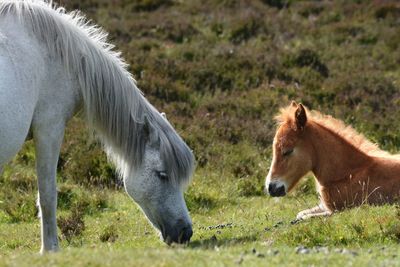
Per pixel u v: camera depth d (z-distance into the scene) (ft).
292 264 27.89
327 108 71.77
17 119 32.12
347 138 43.42
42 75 34.14
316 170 43.45
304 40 92.53
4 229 46.98
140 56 82.74
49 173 34.88
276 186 42.65
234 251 30.73
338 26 96.53
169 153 35.78
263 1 108.17
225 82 78.48
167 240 35.78
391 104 72.69
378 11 101.96
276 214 45.91
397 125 67.41
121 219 47.50
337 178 43.01
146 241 39.27
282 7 107.04
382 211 37.63
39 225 47.29
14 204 50.75
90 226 45.24
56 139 35.01
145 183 35.86
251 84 78.38
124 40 90.63
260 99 73.20
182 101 74.23
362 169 42.70
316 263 28.35
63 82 35.04
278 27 96.73
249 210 48.70
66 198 52.65
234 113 71.00
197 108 72.13
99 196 51.80
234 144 65.00
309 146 43.04
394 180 41.96
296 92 75.51
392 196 41.65
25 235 44.50
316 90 75.72
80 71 35.47
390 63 84.64
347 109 71.00
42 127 34.50
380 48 89.35
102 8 103.35
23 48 33.27
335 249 31.58
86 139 62.54
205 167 59.93
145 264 26.66
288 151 42.80
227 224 43.45
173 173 35.78
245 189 55.57
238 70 80.69
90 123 36.24
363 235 34.76
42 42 34.45
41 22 34.58
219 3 106.83
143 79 76.69
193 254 28.96
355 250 31.55
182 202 36.19
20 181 55.88
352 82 77.05
